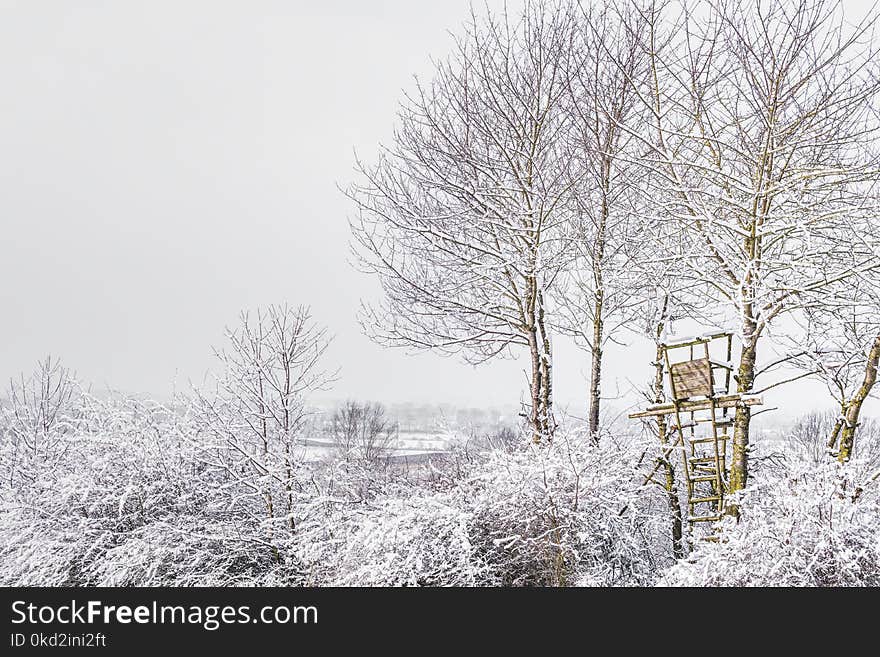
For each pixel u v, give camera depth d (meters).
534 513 8.04
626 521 8.65
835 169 8.05
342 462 10.18
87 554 9.08
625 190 10.48
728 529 7.26
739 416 8.77
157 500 9.62
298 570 8.91
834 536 6.31
